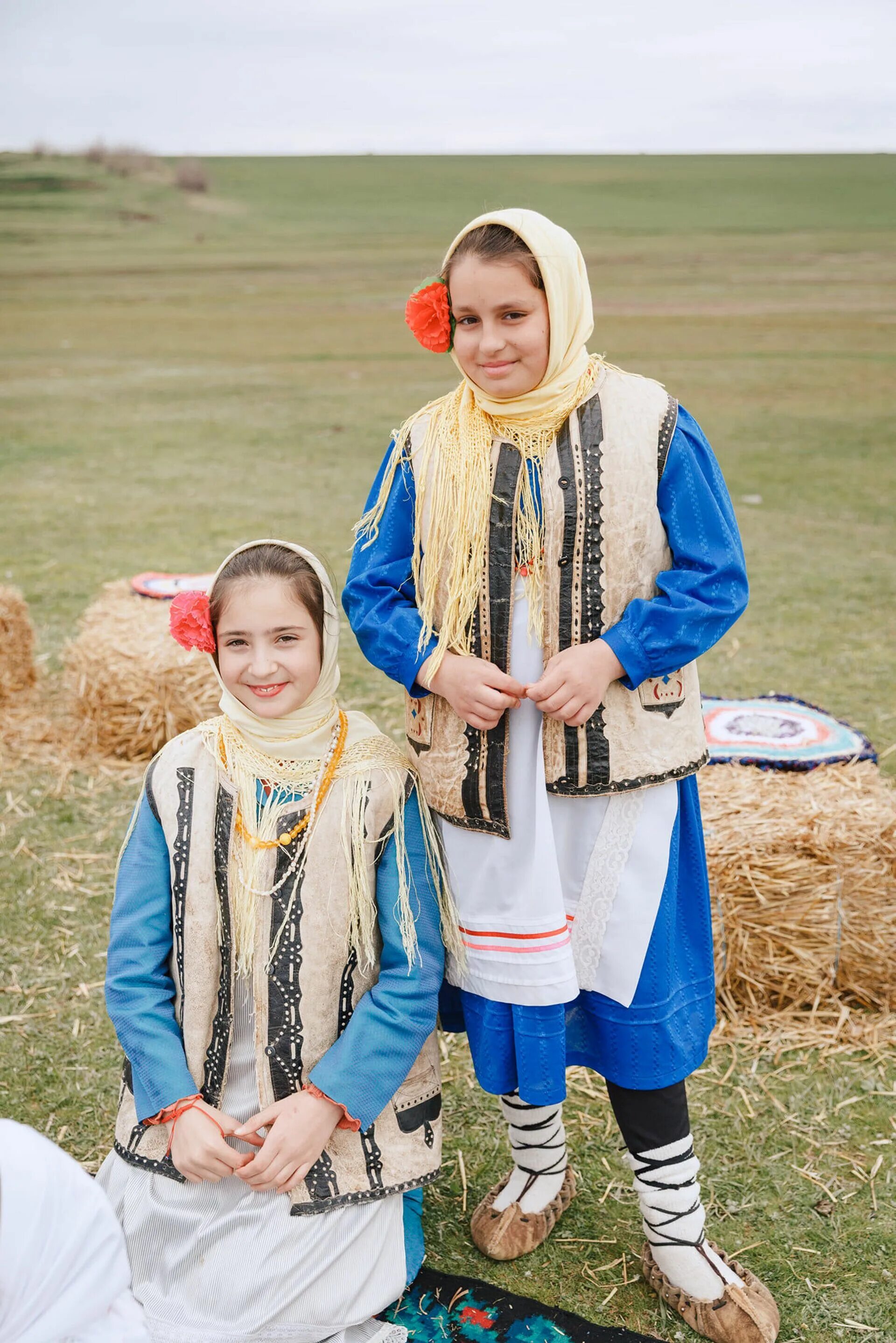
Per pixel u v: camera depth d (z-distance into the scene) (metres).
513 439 1.99
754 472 9.37
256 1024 2.04
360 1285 2.00
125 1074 2.16
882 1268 2.29
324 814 2.07
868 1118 2.70
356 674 5.35
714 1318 2.12
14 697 5.05
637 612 1.93
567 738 1.98
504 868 2.04
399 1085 2.05
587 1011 2.12
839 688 5.08
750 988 3.05
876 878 3.00
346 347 16.72
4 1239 1.40
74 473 9.51
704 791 3.19
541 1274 2.28
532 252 1.86
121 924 2.10
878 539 7.55
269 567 2.04
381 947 2.13
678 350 15.31
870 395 12.55
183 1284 2.00
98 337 17.66
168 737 4.55
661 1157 2.12
